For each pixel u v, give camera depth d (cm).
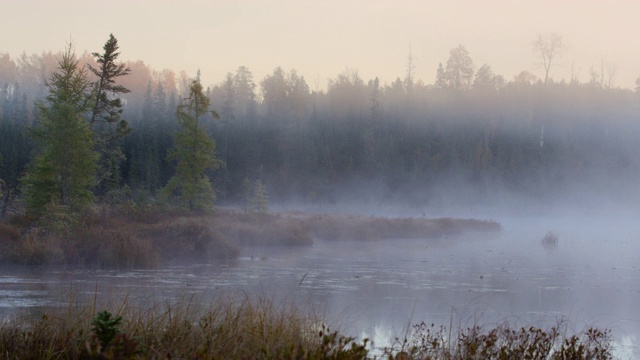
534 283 2138
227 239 2952
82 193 3191
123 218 3325
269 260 2747
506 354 817
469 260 2905
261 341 712
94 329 576
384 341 1091
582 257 3173
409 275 2284
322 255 3041
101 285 1795
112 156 4391
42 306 1350
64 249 2403
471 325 1304
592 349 984
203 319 816
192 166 4356
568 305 1680
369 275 2253
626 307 1675
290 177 9175
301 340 736
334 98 12444
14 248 2361
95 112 4047
